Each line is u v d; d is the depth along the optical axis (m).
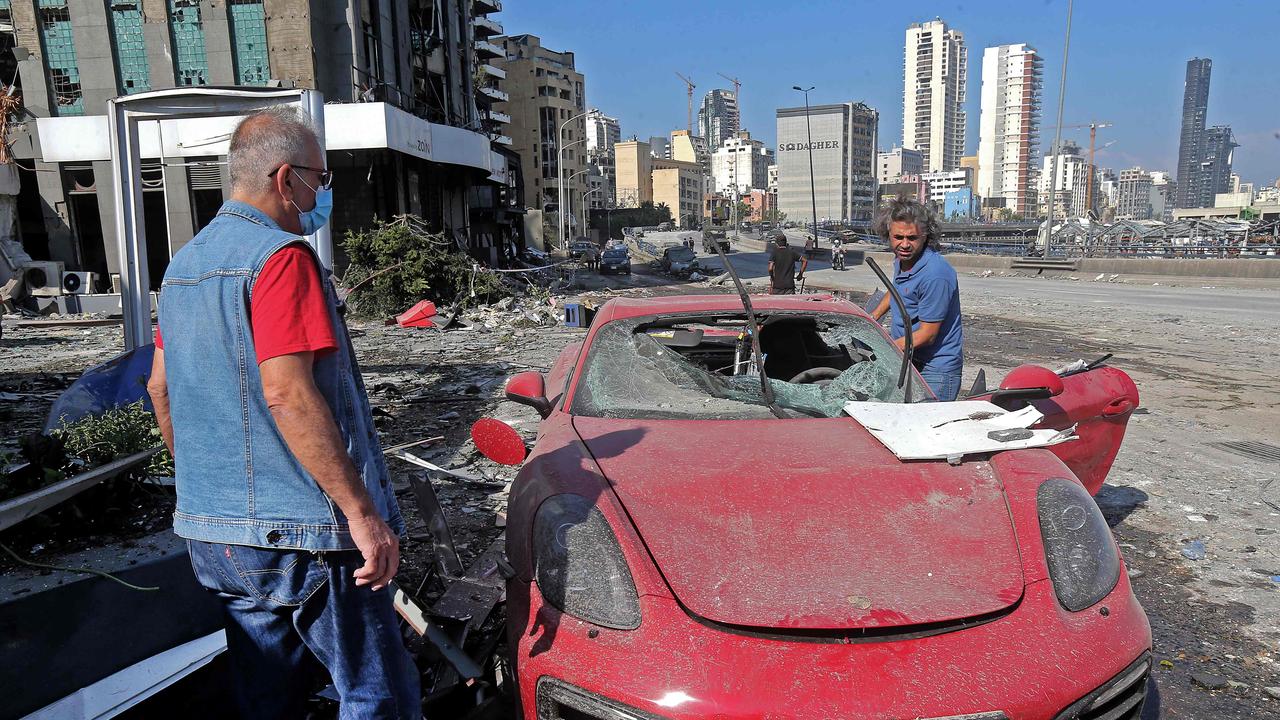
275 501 1.83
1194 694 2.77
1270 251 29.00
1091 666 1.89
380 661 1.98
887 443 2.64
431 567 3.14
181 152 7.48
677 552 2.11
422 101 30.25
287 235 1.80
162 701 2.20
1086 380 3.79
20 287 17.81
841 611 1.91
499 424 3.05
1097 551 2.20
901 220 3.91
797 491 2.35
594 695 1.88
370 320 16.41
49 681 2.01
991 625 1.93
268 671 2.04
